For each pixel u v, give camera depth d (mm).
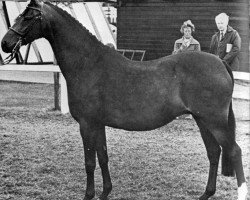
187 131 9453
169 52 17109
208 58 5094
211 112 4984
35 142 8383
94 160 5273
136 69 5207
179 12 16734
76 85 5250
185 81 5059
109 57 5277
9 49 5250
